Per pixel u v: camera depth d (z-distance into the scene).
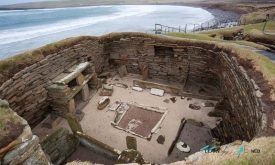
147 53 22.25
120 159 8.05
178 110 16.00
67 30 49.72
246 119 9.57
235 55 15.14
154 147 12.21
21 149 5.68
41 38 40.09
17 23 58.66
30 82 13.40
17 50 31.38
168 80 22.41
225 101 14.38
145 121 14.66
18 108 12.60
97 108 16.58
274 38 20.95
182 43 20.22
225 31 31.70
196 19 76.81
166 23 65.69
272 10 56.72
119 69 22.66
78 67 17.44
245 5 97.69
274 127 6.73
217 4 126.88
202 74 19.98
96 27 55.47
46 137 10.09
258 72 11.22
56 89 14.47
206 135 13.13
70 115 11.20
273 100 8.29
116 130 13.94
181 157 11.38
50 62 15.21
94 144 10.67
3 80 11.80
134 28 54.81
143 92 19.16
